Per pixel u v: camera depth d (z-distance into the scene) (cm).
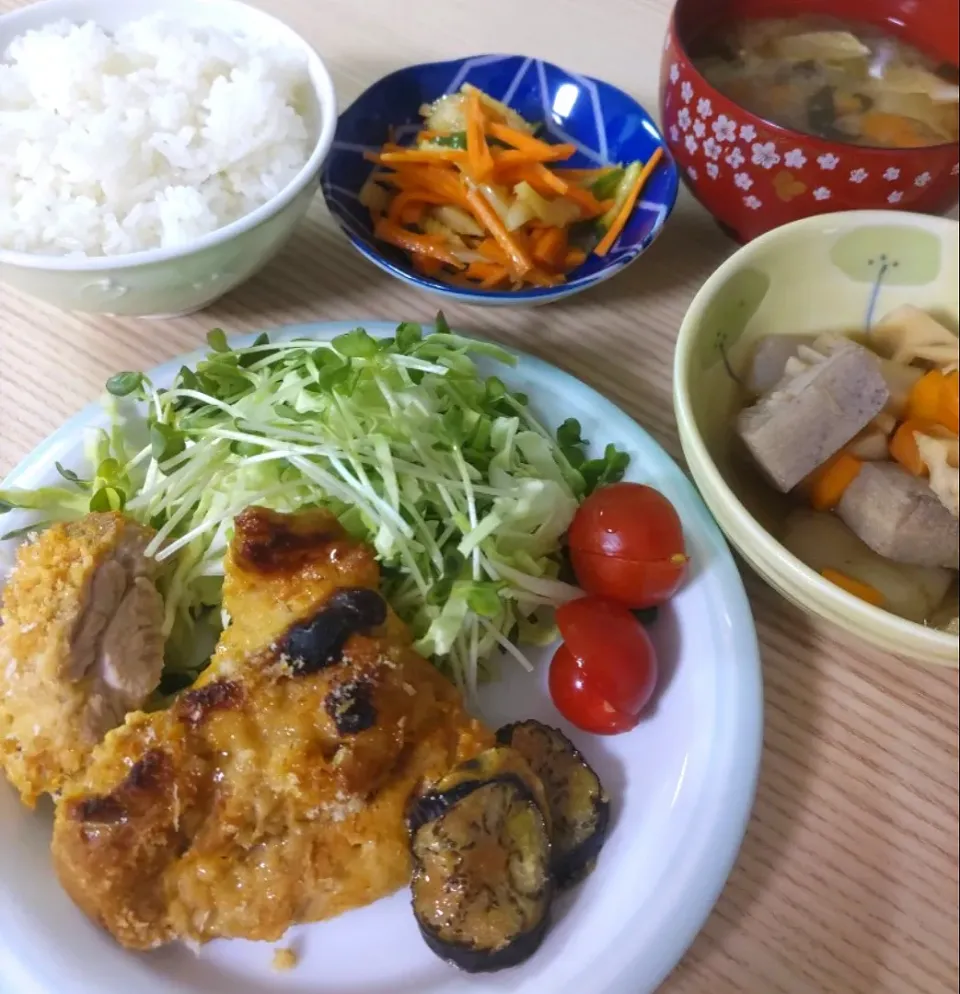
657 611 29
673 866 24
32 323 35
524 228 36
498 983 23
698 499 29
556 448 31
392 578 29
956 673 28
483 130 36
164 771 24
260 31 37
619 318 35
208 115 34
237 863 24
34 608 26
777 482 28
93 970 23
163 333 35
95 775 25
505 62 38
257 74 34
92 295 31
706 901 24
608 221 36
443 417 30
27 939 23
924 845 26
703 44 36
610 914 24
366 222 37
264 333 33
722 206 34
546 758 26
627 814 26
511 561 29
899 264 30
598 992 23
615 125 38
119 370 34
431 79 38
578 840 25
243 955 24
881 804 26
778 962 24
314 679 25
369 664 25
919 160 30
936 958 24
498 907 23
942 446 28
